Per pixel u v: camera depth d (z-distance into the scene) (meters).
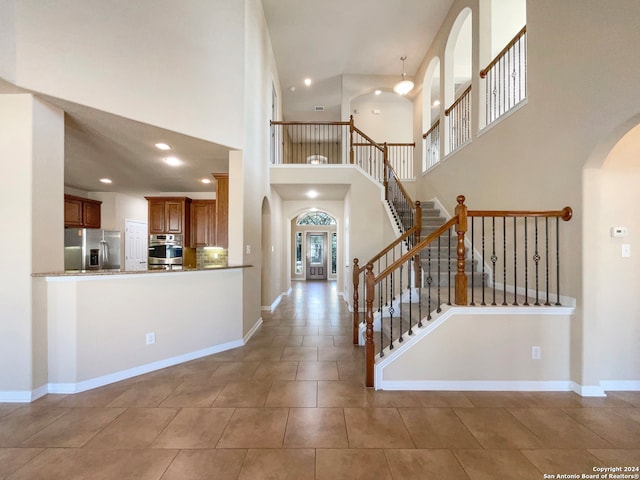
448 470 1.65
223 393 2.50
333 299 7.09
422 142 6.42
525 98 3.12
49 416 2.16
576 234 2.51
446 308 2.62
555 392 2.53
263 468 1.67
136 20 2.85
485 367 2.57
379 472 1.64
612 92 2.17
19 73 2.27
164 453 1.78
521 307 2.55
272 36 5.58
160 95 3.02
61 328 2.52
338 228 7.86
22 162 2.38
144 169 4.68
